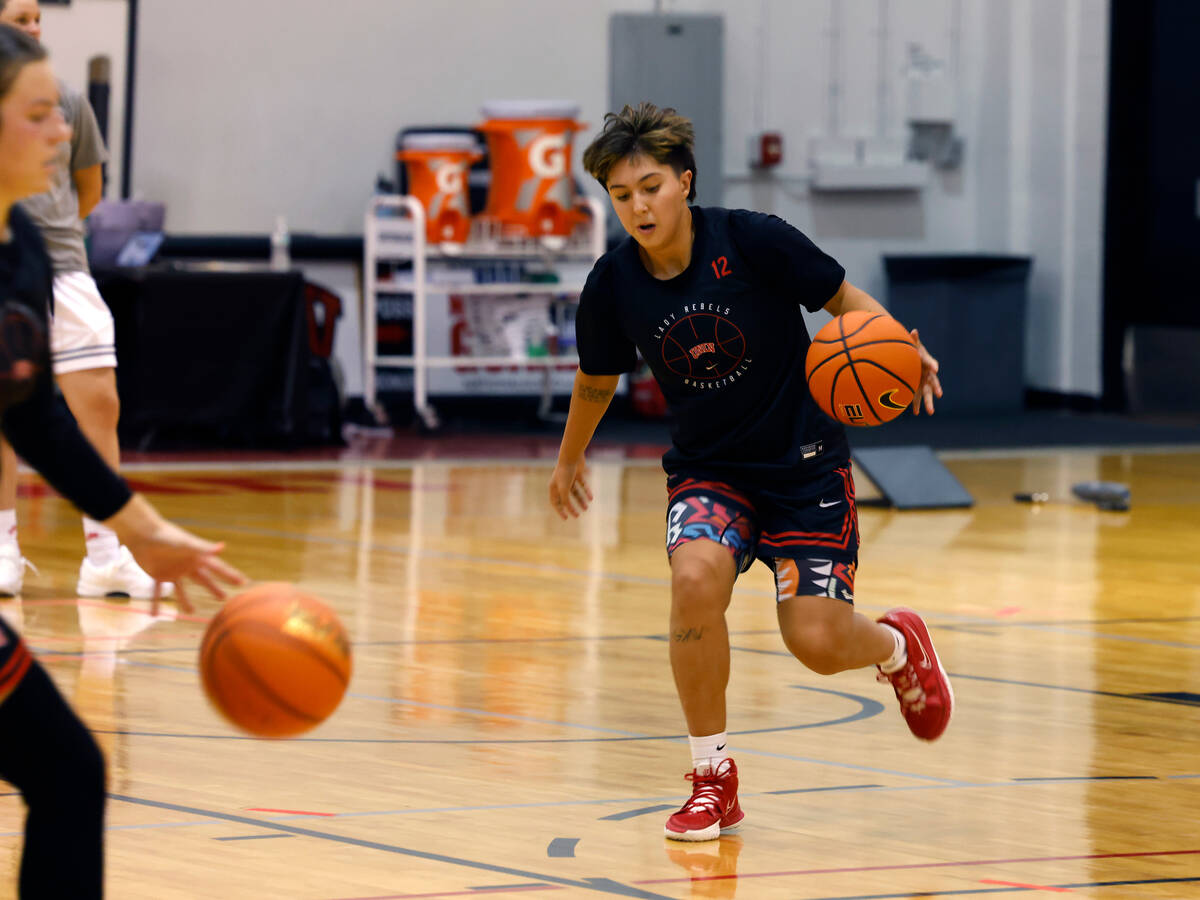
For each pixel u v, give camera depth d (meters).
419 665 7.23
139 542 3.34
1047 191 21.25
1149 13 20.08
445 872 4.44
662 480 14.54
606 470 15.16
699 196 20.14
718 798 4.88
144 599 8.58
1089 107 20.67
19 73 2.98
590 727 6.20
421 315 17.70
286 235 17.78
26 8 7.21
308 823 4.89
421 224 17.53
